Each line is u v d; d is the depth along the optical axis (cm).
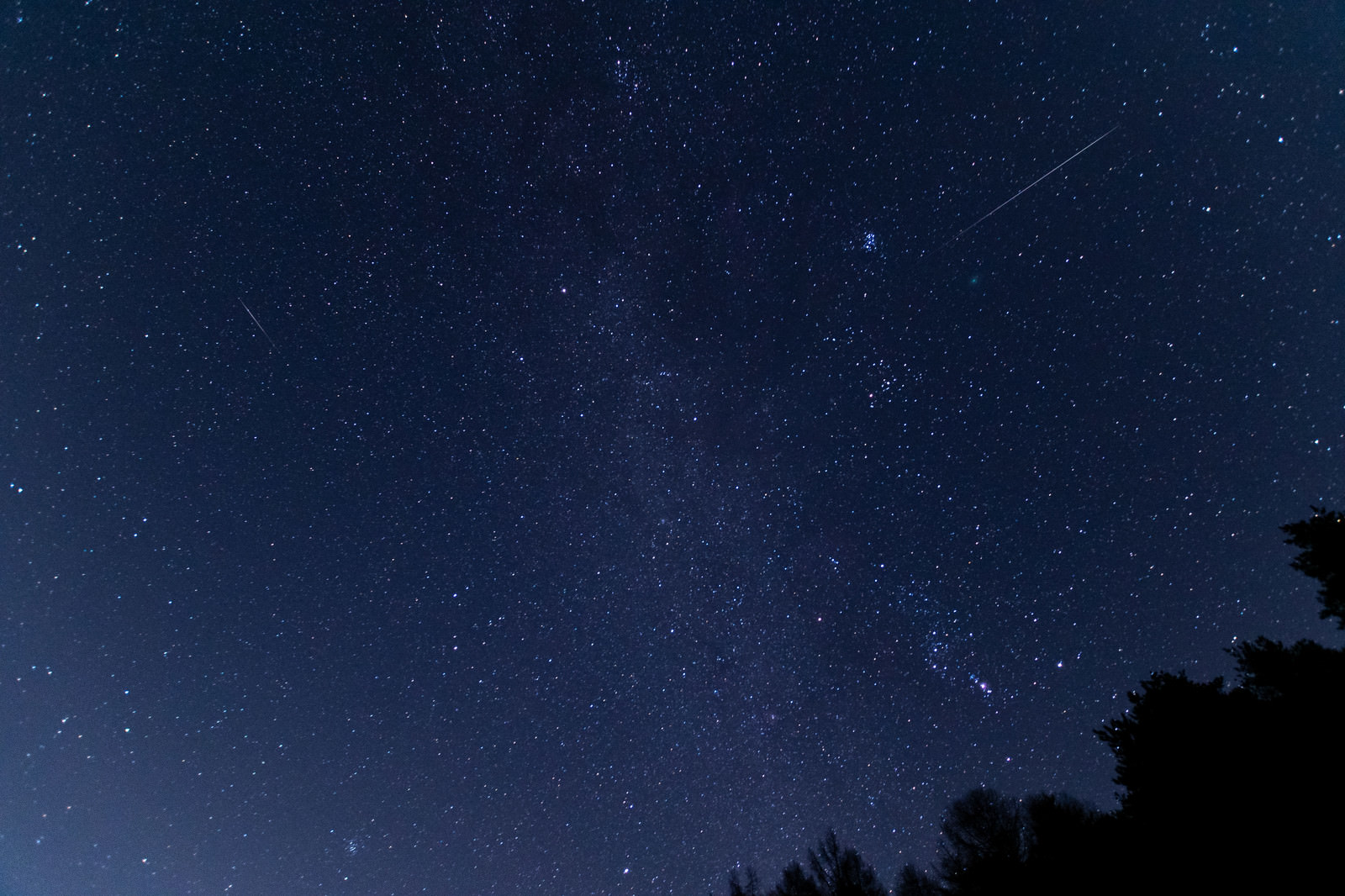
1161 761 374
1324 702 342
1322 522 372
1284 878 323
